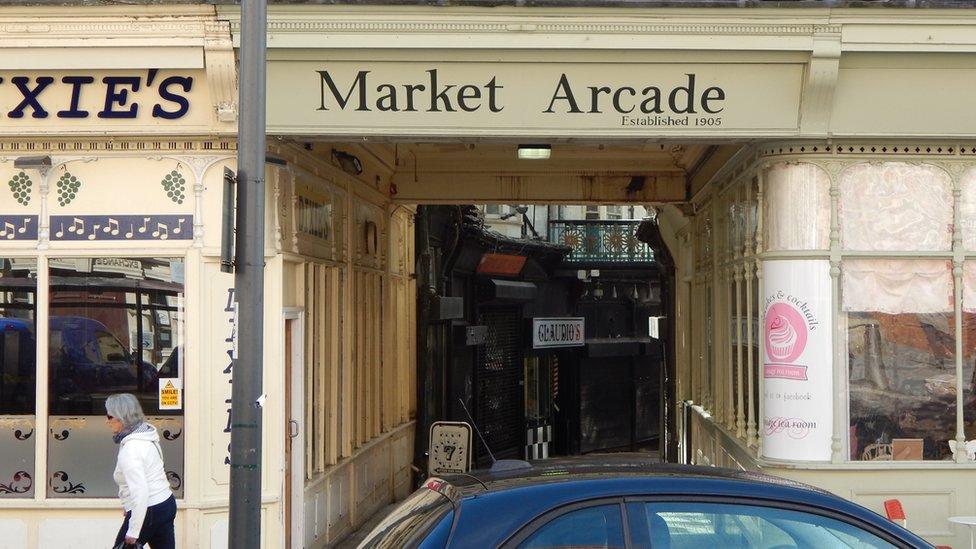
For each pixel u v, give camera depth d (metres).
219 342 8.59
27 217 8.58
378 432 12.73
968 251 8.52
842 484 8.42
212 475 8.55
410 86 8.39
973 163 8.57
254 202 5.87
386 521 4.80
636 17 8.06
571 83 8.37
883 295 8.54
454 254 16.28
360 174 11.70
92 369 8.55
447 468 11.35
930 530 8.41
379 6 8.06
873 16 8.01
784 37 8.08
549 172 13.30
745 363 9.69
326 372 10.46
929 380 8.52
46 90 8.42
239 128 5.91
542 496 4.36
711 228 11.77
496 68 8.32
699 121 8.47
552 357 21.66
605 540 4.26
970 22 8.03
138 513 6.86
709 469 4.85
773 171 8.66
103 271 8.60
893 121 8.39
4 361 8.54
